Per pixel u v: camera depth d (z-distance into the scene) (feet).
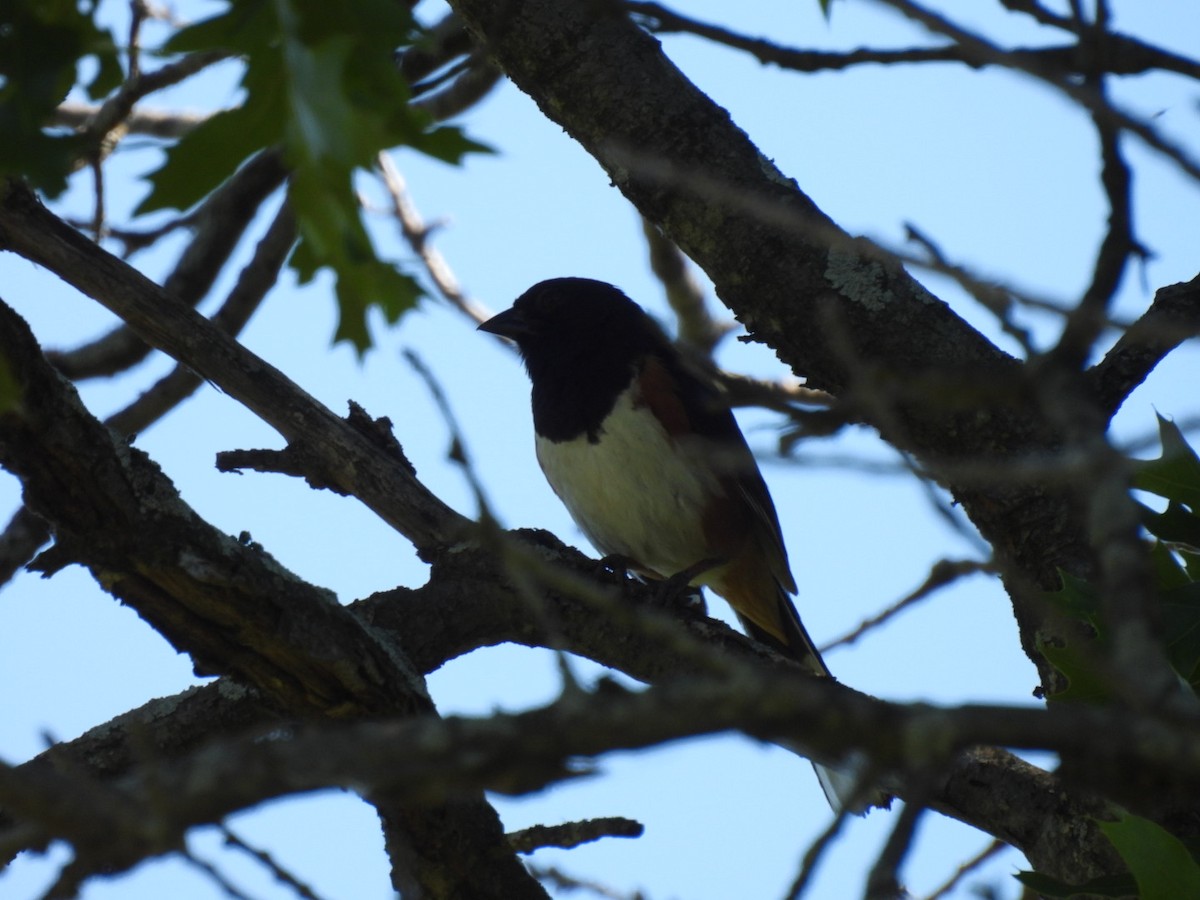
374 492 25.62
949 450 22.62
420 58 30.63
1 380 14.76
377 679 19.70
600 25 25.85
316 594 19.49
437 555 25.09
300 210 13.83
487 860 20.85
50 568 18.25
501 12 18.49
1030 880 17.71
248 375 25.62
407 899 16.58
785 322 24.66
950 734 8.91
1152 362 22.53
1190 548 19.21
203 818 9.30
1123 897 17.37
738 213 24.82
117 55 13.42
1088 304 11.27
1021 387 10.77
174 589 18.47
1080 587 18.22
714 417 34.32
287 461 25.88
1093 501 9.69
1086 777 10.97
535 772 9.47
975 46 11.27
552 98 26.08
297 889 13.12
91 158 22.27
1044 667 22.00
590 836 20.75
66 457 17.37
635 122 25.52
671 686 9.48
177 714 22.72
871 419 13.57
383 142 13.65
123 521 17.92
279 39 13.37
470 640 24.77
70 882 9.97
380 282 14.12
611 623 24.38
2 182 22.25
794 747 11.25
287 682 19.71
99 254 25.25
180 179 13.30
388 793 10.21
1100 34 12.16
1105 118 10.87
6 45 12.67
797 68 15.64
